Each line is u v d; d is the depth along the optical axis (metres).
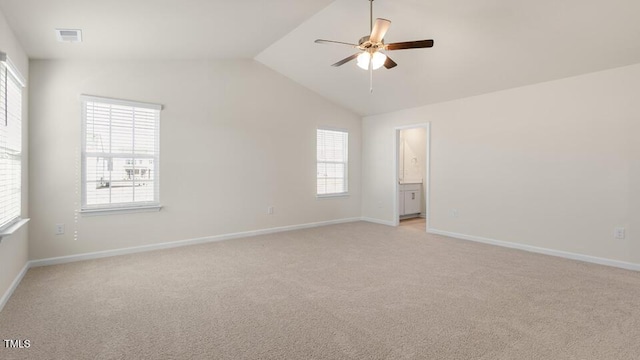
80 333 2.16
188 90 4.65
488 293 2.87
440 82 4.77
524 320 2.36
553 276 3.33
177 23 3.32
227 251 4.33
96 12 2.78
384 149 6.49
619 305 2.61
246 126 5.24
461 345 2.02
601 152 3.78
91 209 3.90
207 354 1.92
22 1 2.45
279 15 3.58
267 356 1.90
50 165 3.68
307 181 6.07
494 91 4.74
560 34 3.27
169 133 4.50
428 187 5.65
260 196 5.43
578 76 3.94
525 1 2.95
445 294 2.85
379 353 1.93
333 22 3.87
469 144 5.07
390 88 5.32
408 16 3.48
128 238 4.20
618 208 3.66
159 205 4.41
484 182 4.89
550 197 4.20
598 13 2.90
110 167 4.07
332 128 6.44
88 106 3.92
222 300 2.72
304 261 3.88
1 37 2.55
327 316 2.43
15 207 3.04
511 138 4.57
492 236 4.80
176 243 4.57
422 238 5.18
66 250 3.79
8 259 2.78
